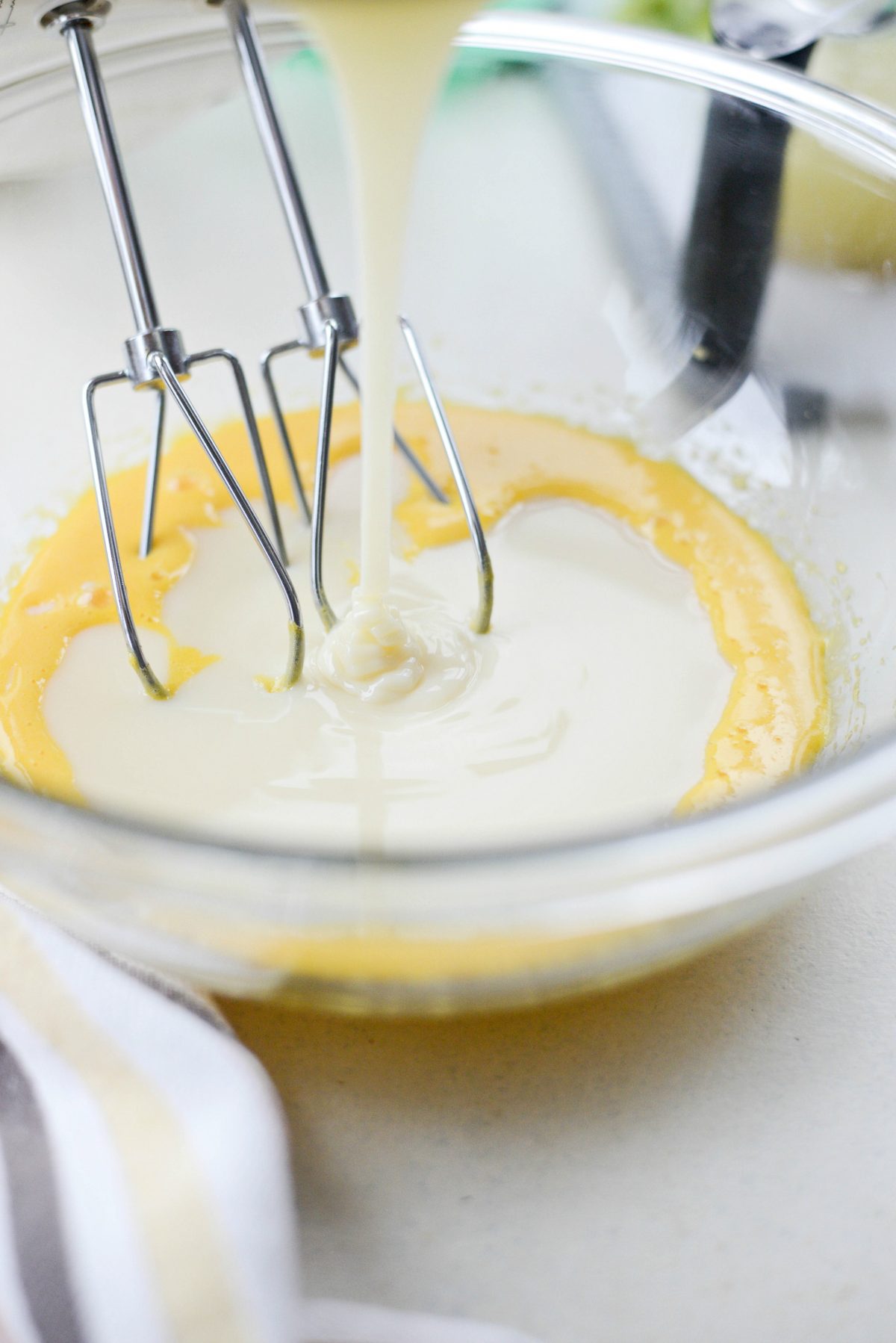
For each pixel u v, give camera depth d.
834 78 0.55
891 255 0.47
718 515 0.52
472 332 0.56
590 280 0.54
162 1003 0.40
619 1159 0.39
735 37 0.55
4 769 0.44
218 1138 0.38
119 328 0.53
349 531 0.51
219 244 0.53
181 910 0.35
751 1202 0.39
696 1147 0.40
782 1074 0.41
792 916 0.44
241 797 0.44
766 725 0.46
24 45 0.48
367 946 0.36
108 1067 0.39
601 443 0.54
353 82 0.43
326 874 0.34
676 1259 0.38
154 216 0.52
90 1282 0.36
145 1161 0.38
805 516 0.50
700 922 0.37
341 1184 0.39
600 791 0.44
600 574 0.50
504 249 0.54
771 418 0.51
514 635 0.48
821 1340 0.37
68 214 0.51
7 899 0.41
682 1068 0.41
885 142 0.47
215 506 0.52
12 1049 0.39
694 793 0.44
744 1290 0.38
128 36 0.49
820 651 0.48
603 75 0.51
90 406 0.45
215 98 0.51
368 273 0.46
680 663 0.48
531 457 0.54
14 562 0.50
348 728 0.46
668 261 0.53
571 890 0.35
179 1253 0.36
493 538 0.51
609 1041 0.41
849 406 0.49
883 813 0.37
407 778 0.45
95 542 0.50
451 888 0.34
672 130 0.51
